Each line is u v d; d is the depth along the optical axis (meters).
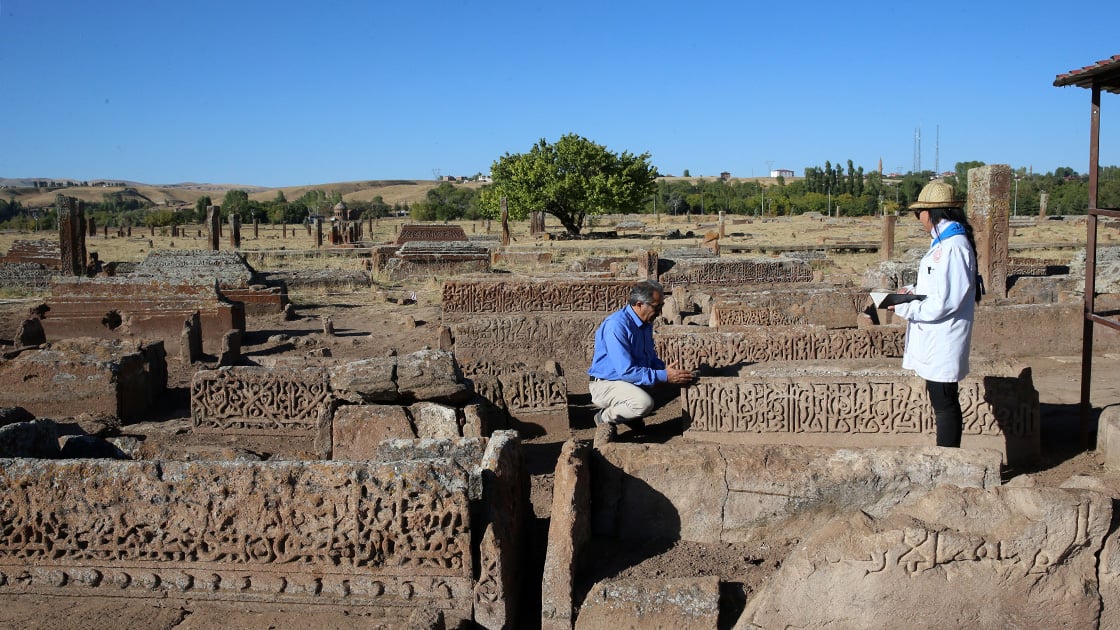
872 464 4.73
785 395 6.69
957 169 121.81
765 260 23.30
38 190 199.38
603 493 4.82
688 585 3.96
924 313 5.39
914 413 6.53
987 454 4.68
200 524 4.29
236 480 4.28
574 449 4.58
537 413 8.27
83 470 4.36
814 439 6.68
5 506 4.36
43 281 24.31
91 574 4.36
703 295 14.41
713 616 3.86
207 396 8.45
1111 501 3.63
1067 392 8.66
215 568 4.32
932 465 4.70
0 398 8.96
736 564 4.47
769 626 3.83
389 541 4.20
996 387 6.36
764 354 8.99
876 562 3.69
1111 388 8.81
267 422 8.40
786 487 4.73
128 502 4.32
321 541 4.23
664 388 8.80
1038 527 3.62
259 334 16.41
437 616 3.89
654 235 54.94
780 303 12.23
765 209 103.81
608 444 4.91
